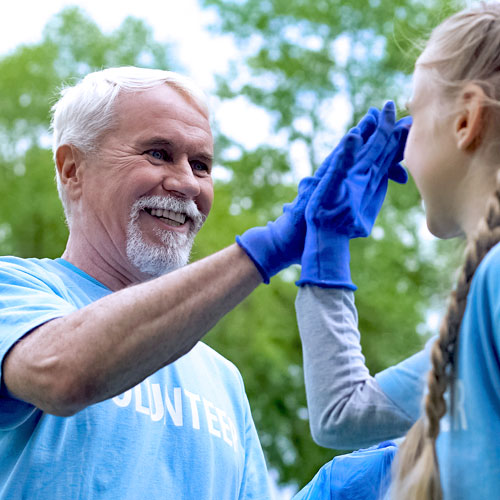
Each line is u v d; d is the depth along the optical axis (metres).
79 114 3.30
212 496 2.94
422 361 1.97
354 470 2.64
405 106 2.08
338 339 2.09
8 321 2.50
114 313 2.31
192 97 3.39
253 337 12.30
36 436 2.64
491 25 1.90
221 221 12.77
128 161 3.20
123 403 2.81
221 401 3.20
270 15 16.12
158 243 3.19
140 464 2.77
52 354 2.31
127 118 3.25
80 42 14.98
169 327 2.31
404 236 14.39
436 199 1.95
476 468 1.72
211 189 3.39
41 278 2.89
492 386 1.73
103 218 3.20
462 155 1.89
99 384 2.29
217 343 12.34
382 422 2.00
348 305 2.17
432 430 1.77
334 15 15.81
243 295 2.37
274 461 12.62
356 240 14.23
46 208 12.95
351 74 15.80
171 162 3.27
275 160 15.62
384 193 2.41
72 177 3.33
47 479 2.61
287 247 2.35
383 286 13.80
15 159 13.73
